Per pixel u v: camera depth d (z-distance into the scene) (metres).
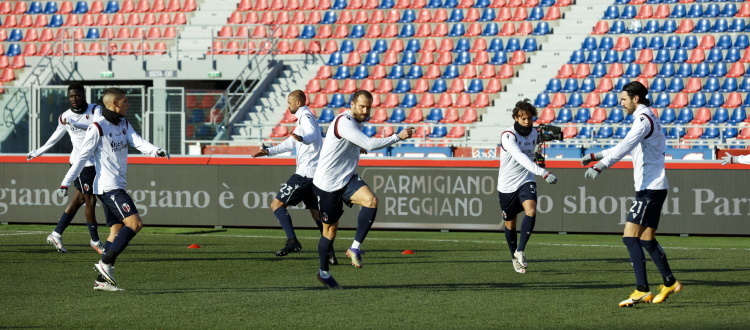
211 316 14.65
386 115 53.19
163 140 45.31
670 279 16.02
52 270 20.89
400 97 54.03
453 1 60.88
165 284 18.62
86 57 59.34
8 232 31.59
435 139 45.91
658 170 16.06
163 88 45.25
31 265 21.89
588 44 55.53
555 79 52.72
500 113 51.59
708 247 27.50
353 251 17.81
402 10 60.91
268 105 55.19
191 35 63.62
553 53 55.28
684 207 31.20
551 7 58.44
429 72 55.53
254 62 57.28
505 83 53.97
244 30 62.44
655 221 16.03
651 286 18.48
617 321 14.23
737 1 55.34
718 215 30.88
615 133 48.81
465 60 56.09
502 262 23.02
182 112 45.22
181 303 16.00
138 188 34.69
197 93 47.09
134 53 62.62
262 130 52.50
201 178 34.19
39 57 62.72
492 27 58.69
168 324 13.94
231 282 18.98
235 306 15.67
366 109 17.27
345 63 57.94
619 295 17.12
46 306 15.65
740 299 16.66
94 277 19.66
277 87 56.44
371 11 61.50
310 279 19.50
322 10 62.53
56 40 64.56
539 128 25.19
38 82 58.62
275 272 20.73
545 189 32.22
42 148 24.92
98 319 14.37
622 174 31.44
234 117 53.00
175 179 34.38
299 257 24.06
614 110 49.94
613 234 31.73
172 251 25.52
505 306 15.70
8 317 14.54
